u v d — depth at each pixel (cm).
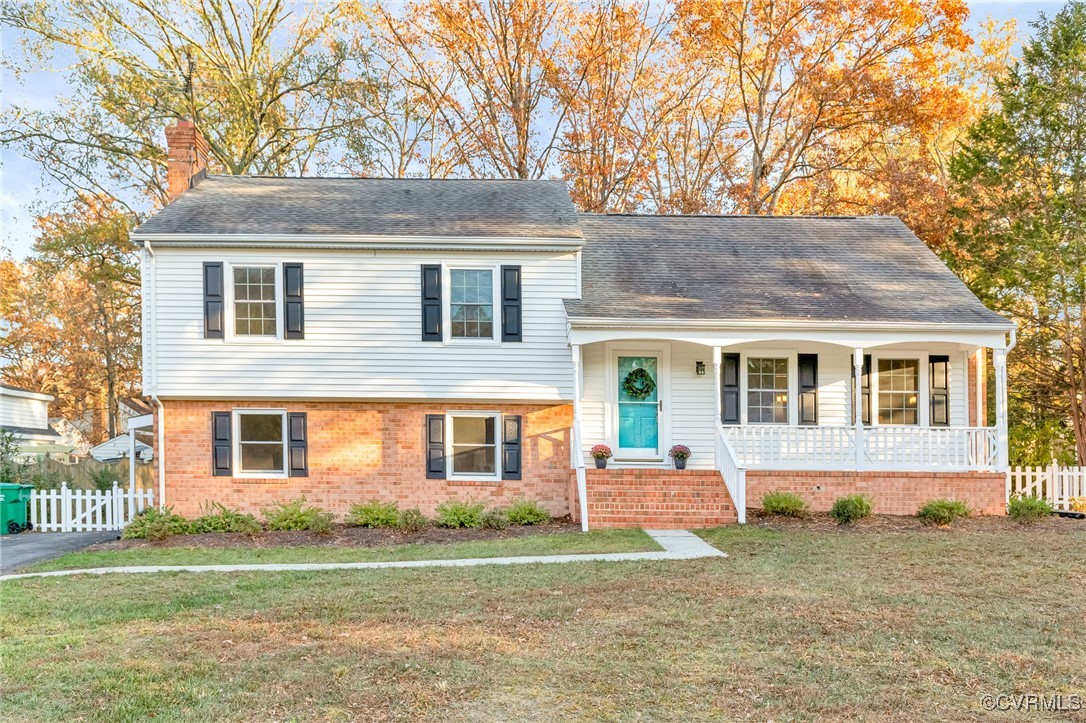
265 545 1334
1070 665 640
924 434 1697
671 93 3378
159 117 2753
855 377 1667
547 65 3134
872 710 555
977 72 3247
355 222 1611
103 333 3800
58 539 1456
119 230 2744
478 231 1575
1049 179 2186
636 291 1631
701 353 1700
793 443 1683
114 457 2938
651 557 1120
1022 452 2430
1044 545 1174
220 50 2938
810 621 764
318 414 1584
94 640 730
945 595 865
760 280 1698
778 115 3100
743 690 591
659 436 1688
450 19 3077
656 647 689
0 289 3822
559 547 1231
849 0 2748
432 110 3278
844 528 1364
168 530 1412
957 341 1545
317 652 684
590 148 3234
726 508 1452
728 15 2920
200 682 612
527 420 1608
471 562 1123
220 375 1546
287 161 3078
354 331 1569
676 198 3350
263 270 1562
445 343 1578
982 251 2197
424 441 1597
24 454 2958
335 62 2948
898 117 2798
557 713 550
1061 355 2219
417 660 659
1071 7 2106
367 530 1463
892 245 1891
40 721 543
